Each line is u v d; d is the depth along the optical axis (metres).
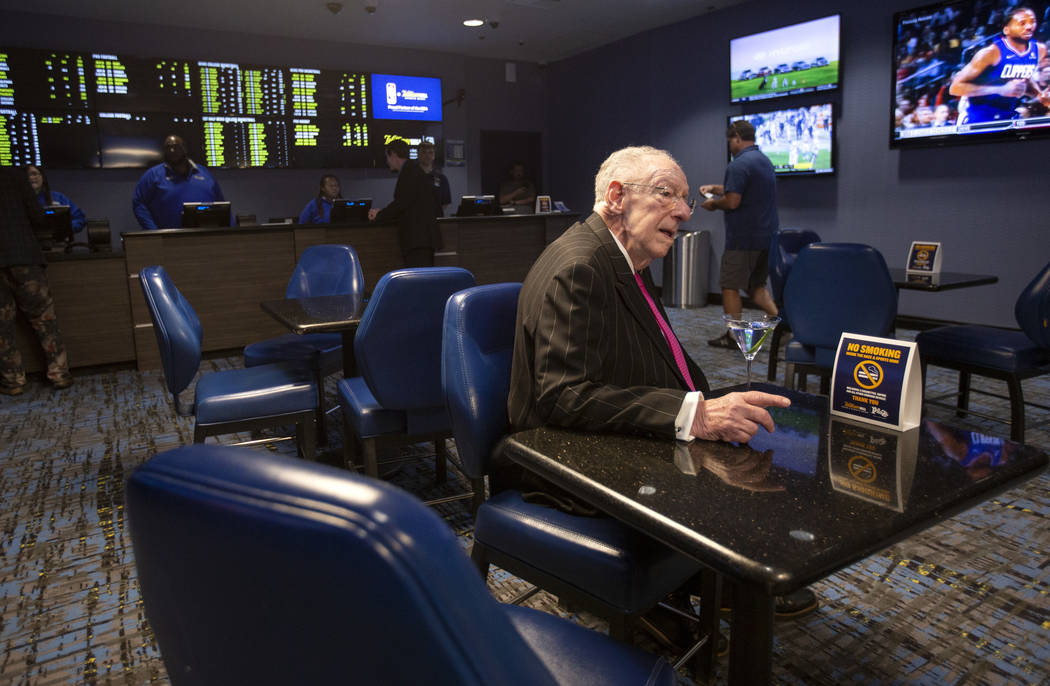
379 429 2.22
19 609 1.92
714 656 1.49
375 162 7.66
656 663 0.95
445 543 0.40
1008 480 0.97
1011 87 4.76
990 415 3.33
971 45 4.91
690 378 1.51
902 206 5.58
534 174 9.15
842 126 5.89
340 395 2.50
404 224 5.17
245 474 0.44
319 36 7.13
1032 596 1.88
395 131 7.73
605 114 8.13
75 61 6.20
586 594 1.22
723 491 0.93
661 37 7.29
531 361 1.32
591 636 1.00
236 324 5.02
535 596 1.92
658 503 0.89
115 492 2.71
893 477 0.97
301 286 3.46
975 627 1.75
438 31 7.07
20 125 6.08
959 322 5.39
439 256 5.72
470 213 6.07
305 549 0.40
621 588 1.16
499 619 0.42
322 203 6.36
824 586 1.95
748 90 6.44
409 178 5.10
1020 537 2.20
